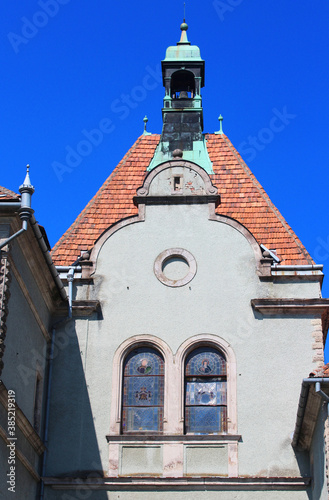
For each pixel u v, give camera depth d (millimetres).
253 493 22734
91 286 25531
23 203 19547
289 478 22703
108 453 23422
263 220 28250
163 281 25438
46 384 24125
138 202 26406
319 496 21156
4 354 19391
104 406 24062
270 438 23375
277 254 26891
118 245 25953
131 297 25344
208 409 24094
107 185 30031
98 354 24703
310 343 24500
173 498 22812
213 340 24641
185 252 25688
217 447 23312
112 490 23000
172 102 31344
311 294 25156
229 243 25766
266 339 24594
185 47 32344
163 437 23453
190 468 23094
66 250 27516
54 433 23719
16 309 20641
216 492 22781
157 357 24812
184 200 26266
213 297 25172
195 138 30562
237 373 24203
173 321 24969
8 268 19672
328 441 19172
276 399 23828
